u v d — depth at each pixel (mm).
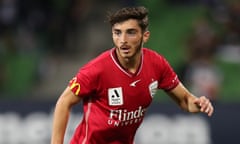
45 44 47062
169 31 47219
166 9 49062
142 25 17531
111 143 18531
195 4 49375
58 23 47250
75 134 18828
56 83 44969
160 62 18453
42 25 47594
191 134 32562
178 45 45875
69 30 47344
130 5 49000
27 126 32719
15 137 32656
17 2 47250
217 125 32750
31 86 43812
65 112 18000
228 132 32750
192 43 43594
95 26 49000
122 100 17922
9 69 43594
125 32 17391
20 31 46688
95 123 18188
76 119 32406
